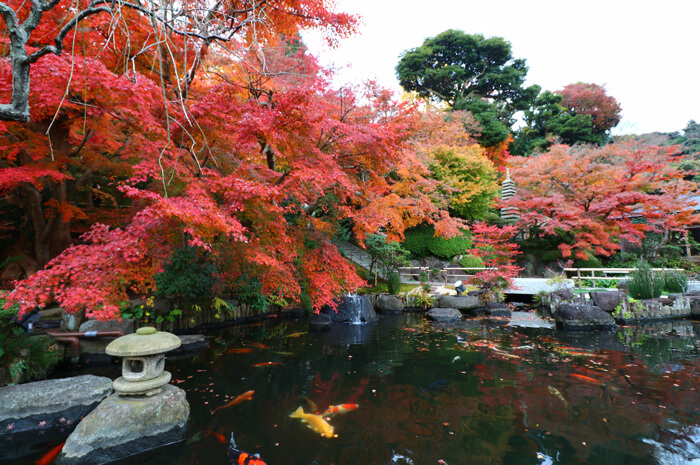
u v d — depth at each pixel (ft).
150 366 10.77
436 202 46.78
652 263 45.96
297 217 22.06
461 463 8.68
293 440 9.92
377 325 27.30
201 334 22.04
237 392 13.46
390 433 10.26
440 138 52.75
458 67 72.69
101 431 9.37
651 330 24.63
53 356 15.11
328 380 14.78
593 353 18.71
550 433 10.17
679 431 10.23
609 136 89.66
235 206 12.82
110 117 16.12
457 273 49.47
